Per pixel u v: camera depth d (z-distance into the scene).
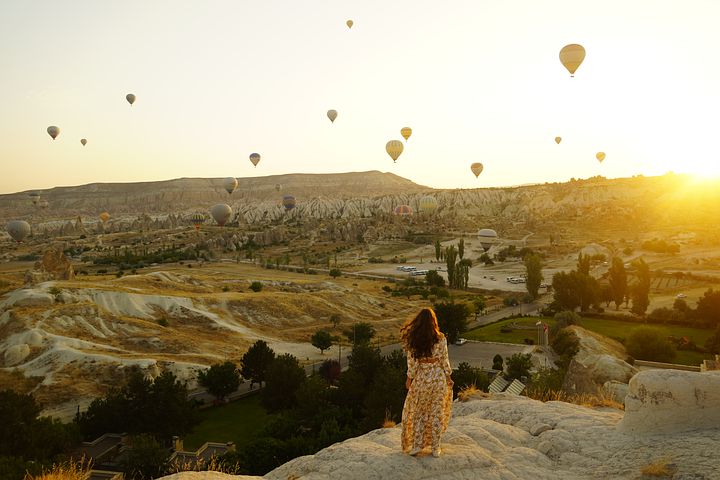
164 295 93.56
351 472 6.75
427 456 7.03
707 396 7.86
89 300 84.50
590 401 11.68
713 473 6.25
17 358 63.88
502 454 7.65
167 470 37.38
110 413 46.78
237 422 52.59
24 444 38.03
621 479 6.70
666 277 134.38
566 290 99.81
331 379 63.12
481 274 157.88
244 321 94.00
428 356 7.19
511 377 59.53
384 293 130.38
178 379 63.66
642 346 67.44
